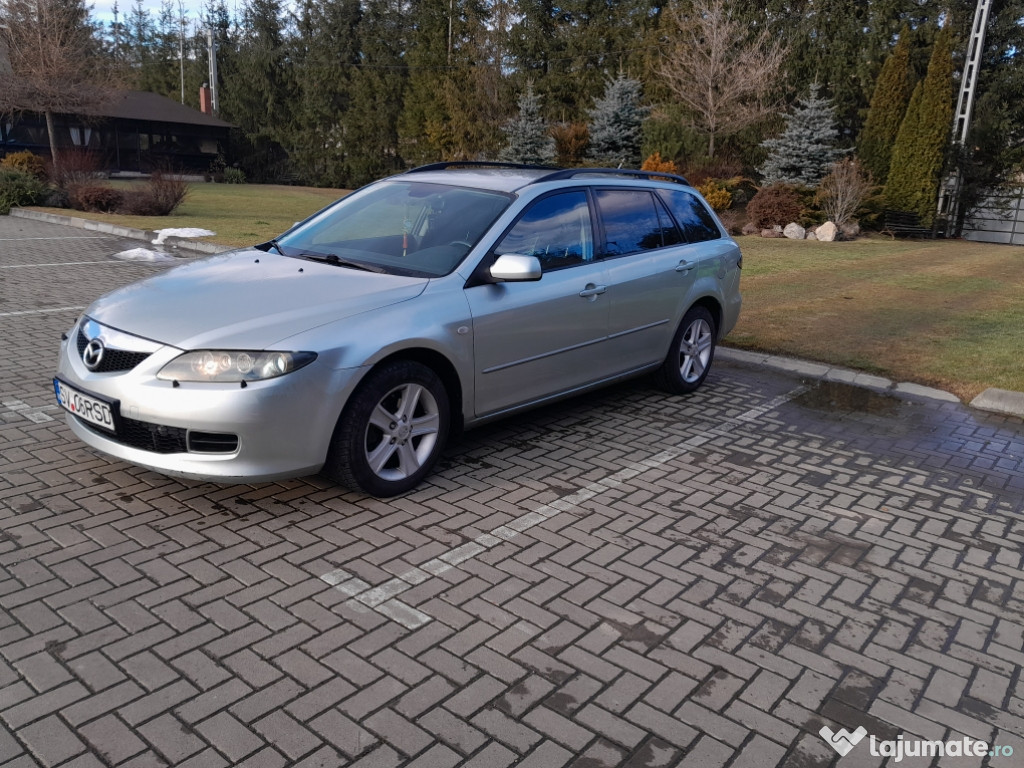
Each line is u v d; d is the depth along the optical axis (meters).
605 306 5.30
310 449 3.80
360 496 4.25
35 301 8.59
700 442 5.39
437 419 4.34
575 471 4.77
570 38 44.34
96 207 19.11
